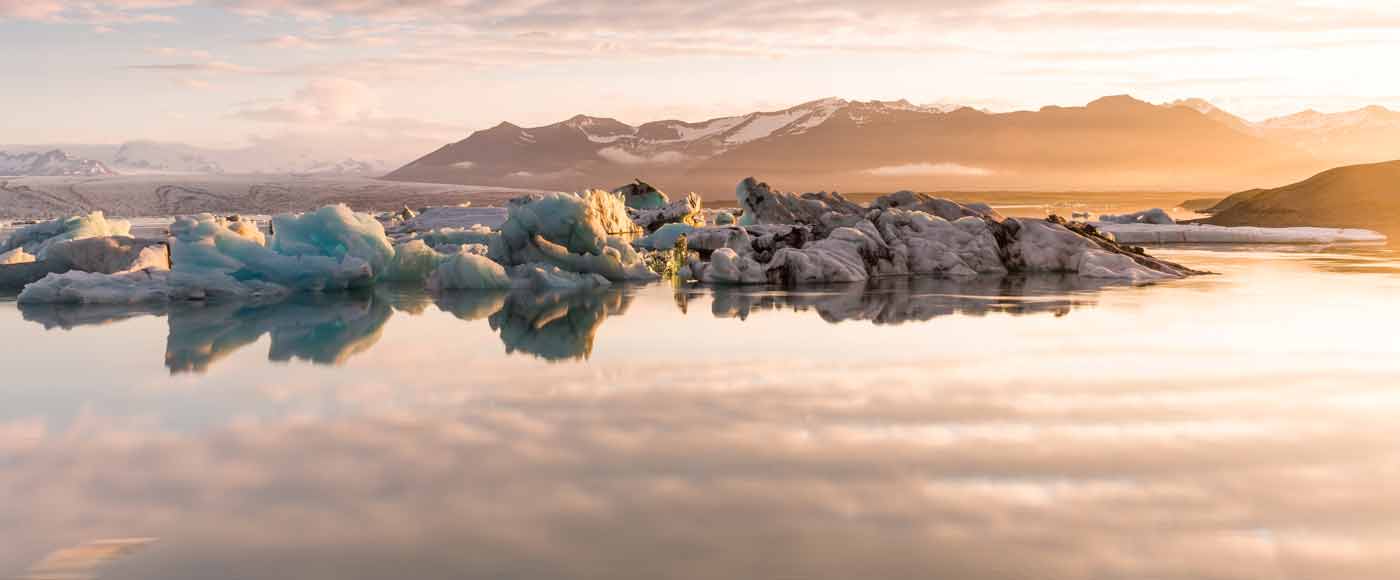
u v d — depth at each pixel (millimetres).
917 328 10102
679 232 23891
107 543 3797
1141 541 3799
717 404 6363
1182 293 13758
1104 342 9039
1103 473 4723
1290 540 3811
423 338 9656
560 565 3559
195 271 14281
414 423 5840
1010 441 5355
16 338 9711
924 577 3449
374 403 6441
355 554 3674
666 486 4527
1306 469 4773
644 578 3439
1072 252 18094
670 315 11547
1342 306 11969
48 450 5234
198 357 8461
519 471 4789
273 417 6023
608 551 3703
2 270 15781
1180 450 5152
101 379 7371
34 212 104250
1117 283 15578
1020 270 18188
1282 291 13961
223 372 7688
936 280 16469
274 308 12664
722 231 21344
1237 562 3584
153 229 43875
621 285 16141
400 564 3572
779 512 4152
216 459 5023
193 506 4246
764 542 3799
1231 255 22969
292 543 3791
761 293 14336
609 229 22406
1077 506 4219
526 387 6992
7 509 4215
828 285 15680
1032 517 4074
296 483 4586
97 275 13883
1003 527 3957
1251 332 9680
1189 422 5801
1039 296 13477
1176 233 30094
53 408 6312
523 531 3920
